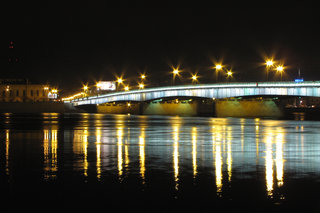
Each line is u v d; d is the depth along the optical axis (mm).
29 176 24094
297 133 62375
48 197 19391
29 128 73562
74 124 90625
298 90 150000
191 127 80812
